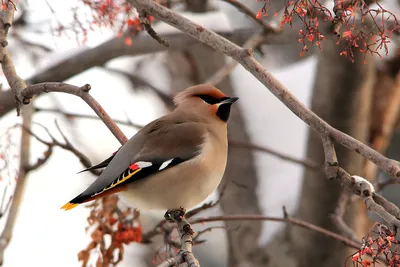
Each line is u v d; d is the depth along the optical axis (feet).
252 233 47.06
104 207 29.58
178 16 26.89
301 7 23.75
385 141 48.03
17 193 32.19
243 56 25.36
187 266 23.08
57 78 40.29
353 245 33.88
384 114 47.47
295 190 45.98
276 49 58.18
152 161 26.84
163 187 26.94
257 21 38.68
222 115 29.53
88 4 31.27
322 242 43.65
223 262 58.70
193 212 31.76
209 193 28.22
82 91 26.16
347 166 42.06
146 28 27.96
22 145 33.71
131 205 27.63
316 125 23.70
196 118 29.01
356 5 23.81
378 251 21.15
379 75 47.42
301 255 44.34
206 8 45.29
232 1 38.22
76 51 40.50
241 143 42.98
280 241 45.16
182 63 52.85
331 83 41.68
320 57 41.81
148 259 53.06
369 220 46.57
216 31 42.70
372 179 43.86
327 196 42.78
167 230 31.40
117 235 29.50
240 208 47.26
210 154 27.73
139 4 27.45
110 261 29.40
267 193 46.80
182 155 27.22
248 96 48.34
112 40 40.22
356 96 41.78
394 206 21.93
